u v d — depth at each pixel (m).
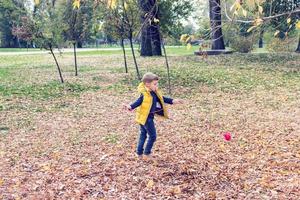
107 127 6.30
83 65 15.81
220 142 5.24
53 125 6.53
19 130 6.23
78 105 8.17
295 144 5.02
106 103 8.35
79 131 6.08
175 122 6.50
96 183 3.82
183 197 3.46
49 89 9.98
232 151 4.81
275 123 6.32
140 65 14.78
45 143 5.43
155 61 16.02
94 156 4.70
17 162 4.57
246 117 6.84
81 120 6.85
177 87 10.13
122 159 4.54
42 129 6.27
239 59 16.12
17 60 19.69
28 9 10.40
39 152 4.99
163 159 4.50
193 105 8.02
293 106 7.77
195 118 6.80
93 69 14.12
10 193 3.63
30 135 5.92
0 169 4.33
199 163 4.34
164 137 5.52
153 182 3.79
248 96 8.99
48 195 3.56
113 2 3.17
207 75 11.88
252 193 3.52
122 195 3.53
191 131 5.88
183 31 18.27
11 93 9.46
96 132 5.98
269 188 3.61
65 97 9.02
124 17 10.60
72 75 12.54
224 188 3.64
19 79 11.83
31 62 18.22
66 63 17.06
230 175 3.96
